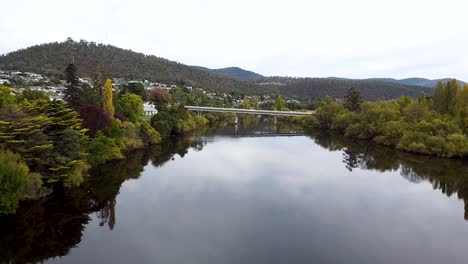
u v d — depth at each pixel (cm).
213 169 5728
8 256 2680
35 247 2822
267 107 19975
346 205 4050
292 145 8750
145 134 7656
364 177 5450
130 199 4041
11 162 3222
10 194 3180
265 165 6159
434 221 3616
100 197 4069
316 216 3650
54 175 3869
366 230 3328
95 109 5806
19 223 3253
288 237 3109
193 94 17088
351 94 13375
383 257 2786
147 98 13300
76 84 6462
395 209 3962
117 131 6094
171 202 3978
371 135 9738
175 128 9881
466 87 8400
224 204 3950
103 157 5312
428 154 7444
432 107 9238
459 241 3119
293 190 4609
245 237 3069
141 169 5550
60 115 4259
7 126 3472
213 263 2597
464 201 4325
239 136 10525
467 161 6800
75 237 3011
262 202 4062
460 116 8106
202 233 3134
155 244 2892
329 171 5809
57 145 4028
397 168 6159
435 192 4716
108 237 3017
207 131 11669
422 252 2888
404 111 9369
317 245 2956
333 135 11194
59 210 3612
